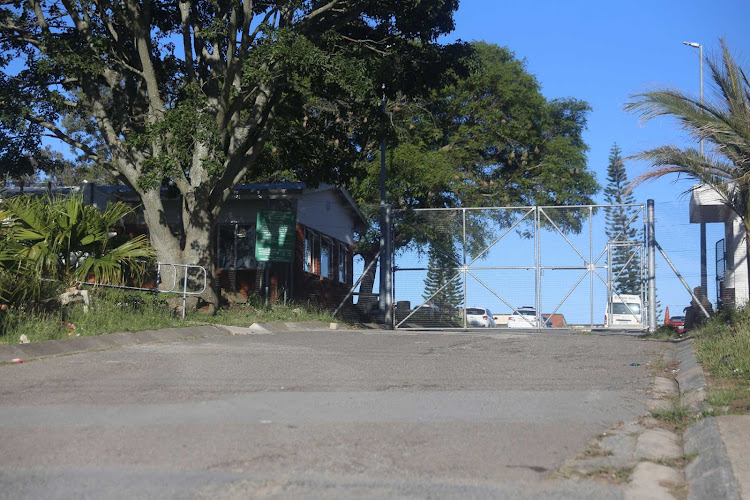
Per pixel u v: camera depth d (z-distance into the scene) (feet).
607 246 71.10
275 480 17.31
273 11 64.49
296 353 40.40
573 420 23.80
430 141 124.47
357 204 110.42
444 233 75.66
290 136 77.10
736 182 47.47
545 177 126.62
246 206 85.97
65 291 47.19
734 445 19.34
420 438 21.20
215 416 23.71
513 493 16.69
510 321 73.10
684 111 46.75
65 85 74.54
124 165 67.77
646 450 20.33
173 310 57.11
